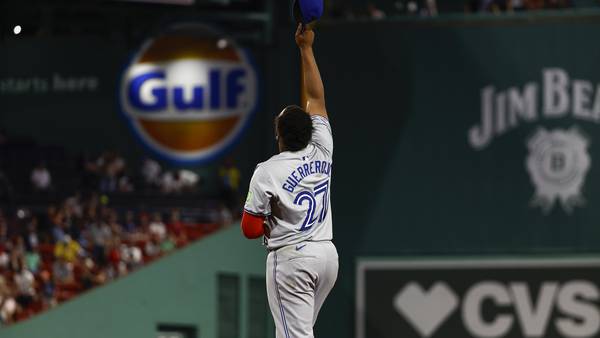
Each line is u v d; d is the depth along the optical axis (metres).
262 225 21.83
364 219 62.50
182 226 95.00
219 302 66.06
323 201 22.06
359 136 62.56
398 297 62.16
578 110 61.84
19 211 92.62
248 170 103.94
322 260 21.80
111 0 100.94
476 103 62.25
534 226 61.84
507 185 62.03
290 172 21.75
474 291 61.81
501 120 62.22
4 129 109.00
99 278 80.06
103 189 101.31
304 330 21.72
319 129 22.47
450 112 62.22
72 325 62.62
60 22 105.69
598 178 61.69
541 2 72.56
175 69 105.81
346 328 62.22
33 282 76.62
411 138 62.38
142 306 64.62
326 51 62.84
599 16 61.69
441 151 62.22
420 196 62.25
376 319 62.09
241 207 99.81
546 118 61.97
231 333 66.31
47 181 101.56
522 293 61.56
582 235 61.62
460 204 62.16
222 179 100.94
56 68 110.38
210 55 104.88
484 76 62.31
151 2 100.94
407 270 62.09
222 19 102.75
